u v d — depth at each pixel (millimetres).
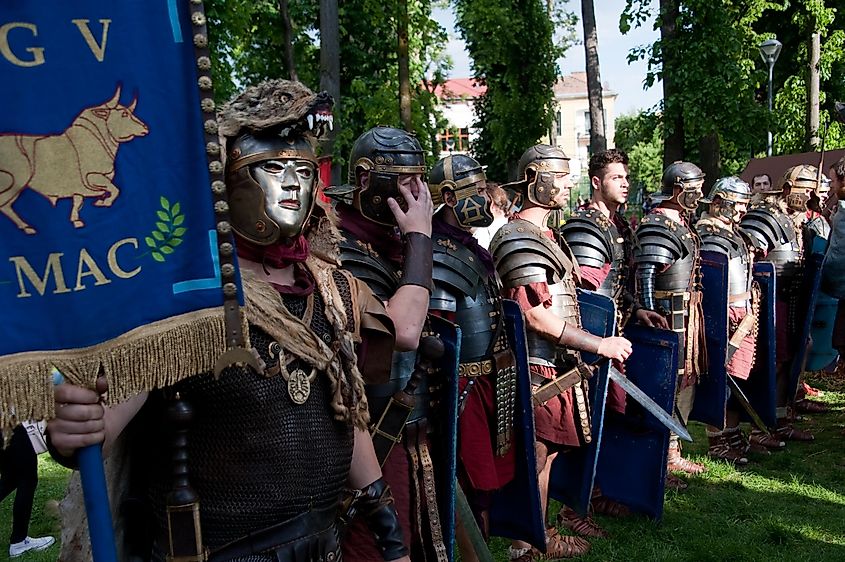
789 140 15906
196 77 1466
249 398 1562
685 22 12875
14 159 1304
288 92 1654
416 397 2619
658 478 4297
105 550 1408
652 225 4797
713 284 5164
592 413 3721
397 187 2521
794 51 16297
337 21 9719
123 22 1401
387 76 14164
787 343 6027
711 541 4168
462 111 39500
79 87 1357
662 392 4270
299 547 1633
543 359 3594
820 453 5887
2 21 1295
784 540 4246
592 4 12352
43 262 1320
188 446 1580
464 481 3066
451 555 2670
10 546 4219
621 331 4395
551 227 3797
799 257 6125
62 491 5211
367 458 1952
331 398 1702
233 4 10094
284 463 1604
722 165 17516
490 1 14320
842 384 8133
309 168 1691
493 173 19844
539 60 15742
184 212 1450
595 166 4516
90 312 1351
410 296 2158
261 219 1637
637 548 4109
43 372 1307
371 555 2422
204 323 1458
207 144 1470
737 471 5461
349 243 2566
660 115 13617
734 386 5441
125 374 1381
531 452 3234
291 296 1697
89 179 1362
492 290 3092
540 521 3314
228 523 1580
